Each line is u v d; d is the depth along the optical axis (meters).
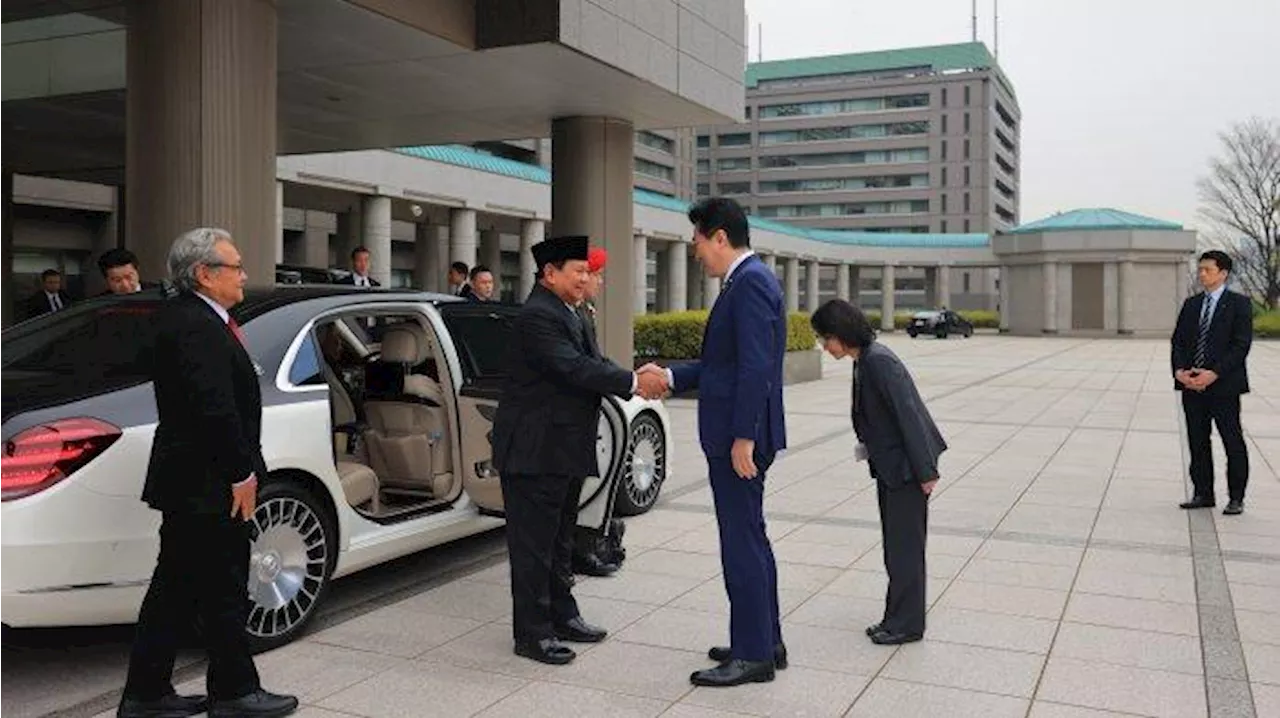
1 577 3.59
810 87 102.50
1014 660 4.29
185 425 3.40
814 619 4.88
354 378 5.83
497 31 9.79
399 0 8.95
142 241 7.68
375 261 28.58
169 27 7.56
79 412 3.80
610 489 5.25
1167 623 4.79
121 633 4.66
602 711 3.74
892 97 99.69
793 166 103.25
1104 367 25.81
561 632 4.50
